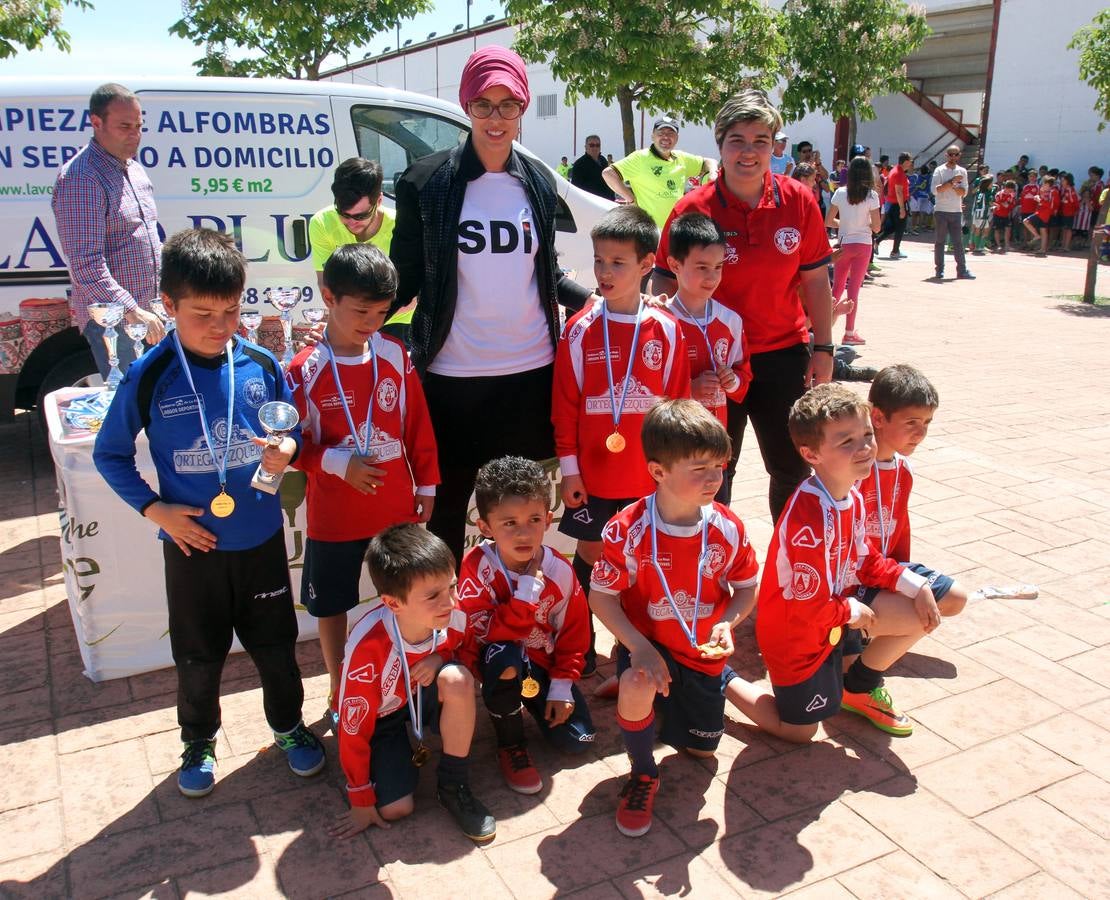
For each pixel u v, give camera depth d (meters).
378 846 2.57
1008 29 21.34
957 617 3.84
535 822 2.68
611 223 3.01
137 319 3.85
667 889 2.40
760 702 3.09
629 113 12.70
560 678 2.95
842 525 2.85
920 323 10.94
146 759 2.94
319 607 2.99
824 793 2.80
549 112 28.66
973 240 19.78
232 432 2.61
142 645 3.42
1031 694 3.31
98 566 3.27
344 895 2.38
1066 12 20.30
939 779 2.86
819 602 2.81
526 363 3.23
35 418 6.68
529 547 2.80
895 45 17.55
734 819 2.69
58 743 3.01
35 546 4.52
